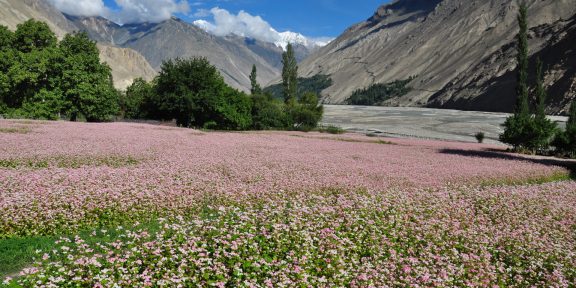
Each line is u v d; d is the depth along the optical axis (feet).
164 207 50.70
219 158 88.58
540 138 161.99
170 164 77.41
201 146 110.63
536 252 40.83
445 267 35.53
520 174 90.63
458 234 44.60
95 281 29.71
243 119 238.07
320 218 46.75
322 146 134.31
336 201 57.26
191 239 37.35
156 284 29.71
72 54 198.29
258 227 43.14
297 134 198.70
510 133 164.55
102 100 202.80
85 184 55.62
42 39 202.80
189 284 29.94
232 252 34.32
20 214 43.34
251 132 199.00
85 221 45.42
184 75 226.17
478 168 95.50
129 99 287.89
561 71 643.04
